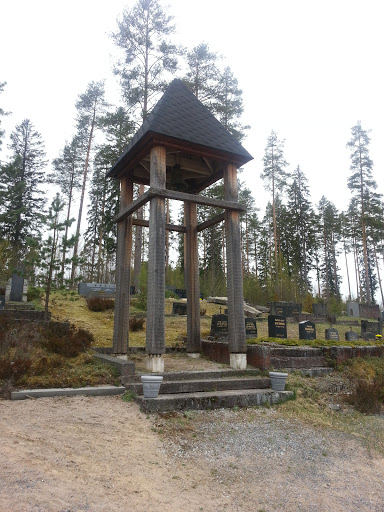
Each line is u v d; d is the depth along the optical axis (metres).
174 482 4.43
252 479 4.75
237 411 7.29
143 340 15.21
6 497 3.54
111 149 27.75
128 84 25.22
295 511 4.08
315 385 9.30
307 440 6.30
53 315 17.08
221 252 52.28
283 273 40.59
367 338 19.41
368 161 44.75
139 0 25.02
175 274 37.97
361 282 61.97
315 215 55.25
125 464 4.66
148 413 6.53
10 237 38.56
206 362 10.61
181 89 11.28
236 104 28.91
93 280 45.78
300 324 15.43
